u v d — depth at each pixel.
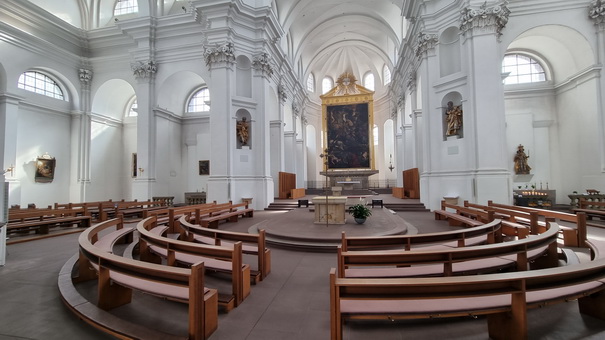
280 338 2.44
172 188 16.39
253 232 6.98
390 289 2.05
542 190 13.24
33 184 13.74
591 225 7.40
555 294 2.44
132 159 17.58
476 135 9.95
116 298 3.05
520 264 3.52
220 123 12.45
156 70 14.28
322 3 17.36
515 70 14.19
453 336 2.44
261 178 13.20
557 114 13.43
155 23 13.96
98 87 15.72
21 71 12.71
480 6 9.92
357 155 22.89
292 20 17.03
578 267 2.24
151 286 2.79
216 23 12.63
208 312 2.45
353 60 25.67
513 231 6.04
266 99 13.77
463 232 4.18
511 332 2.23
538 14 10.51
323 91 26.94
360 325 2.62
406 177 16.12
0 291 3.45
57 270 4.27
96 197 15.95
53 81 14.81
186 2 14.96
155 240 3.75
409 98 17.53
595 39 10.39
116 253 5.43
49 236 6.93
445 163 11.16
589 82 11.22
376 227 7.02
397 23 17.66
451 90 10.96
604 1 9.91
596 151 11.02
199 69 13.84
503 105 9.91
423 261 2.93
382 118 25.06
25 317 2.79
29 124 13.63
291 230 6.73
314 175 26.11
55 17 13.66
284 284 3.76
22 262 4.70
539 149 13.52
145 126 14.08
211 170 12.45
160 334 2.26
